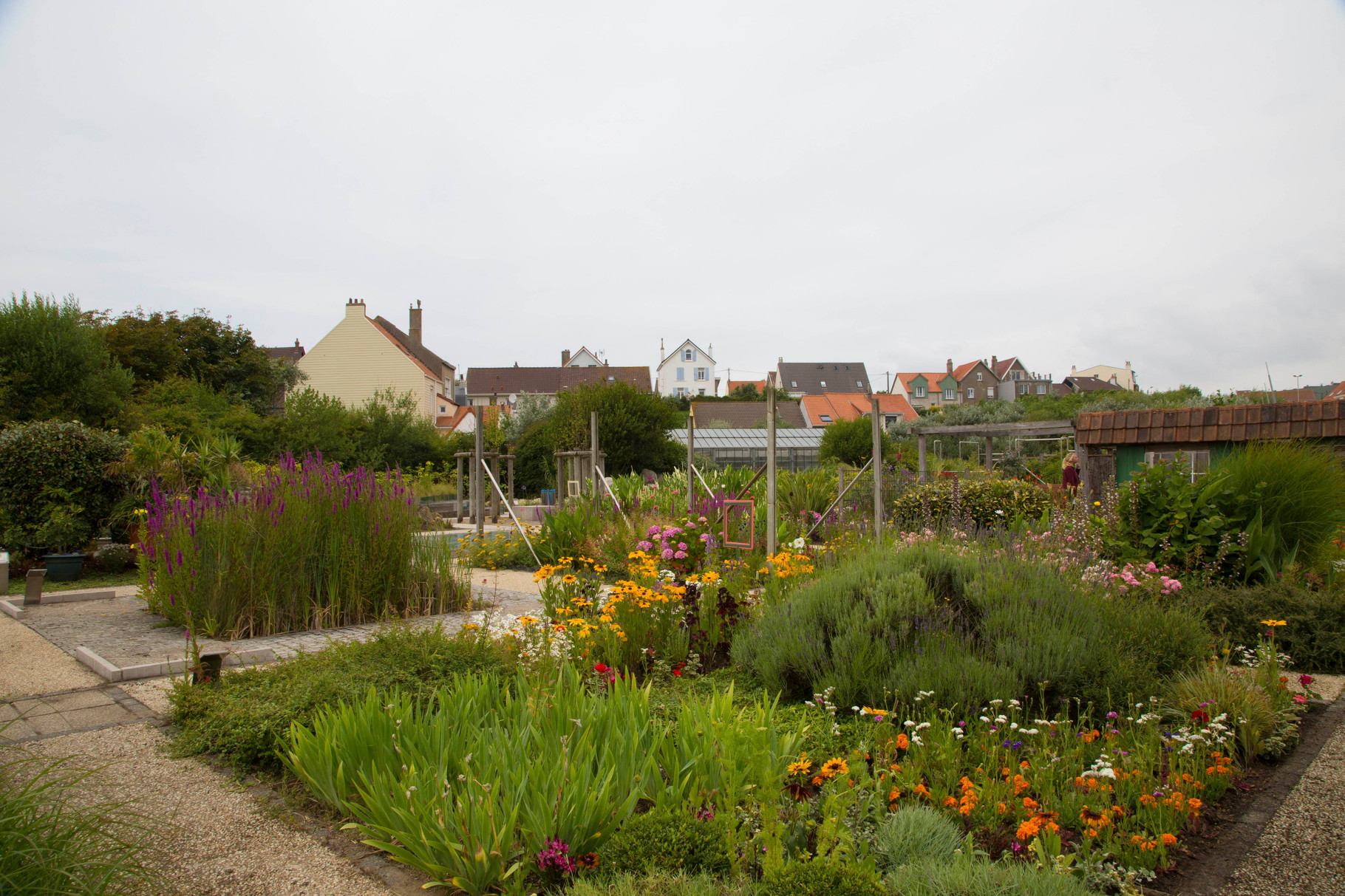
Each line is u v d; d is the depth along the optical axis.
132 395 20.30
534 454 29.72
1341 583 6.34
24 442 12.20
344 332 43.38
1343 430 11.34
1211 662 4.61
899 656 4.35
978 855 2.60
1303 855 2.78
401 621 6.92
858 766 2.89
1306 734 4.02
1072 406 42.28
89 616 7.64
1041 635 4.25
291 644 6.27
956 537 8.02
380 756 3.11
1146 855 2.64
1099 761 3.14
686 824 2.53
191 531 6.89
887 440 29.69
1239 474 7.22
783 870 2.18
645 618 5.36
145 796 3.36
